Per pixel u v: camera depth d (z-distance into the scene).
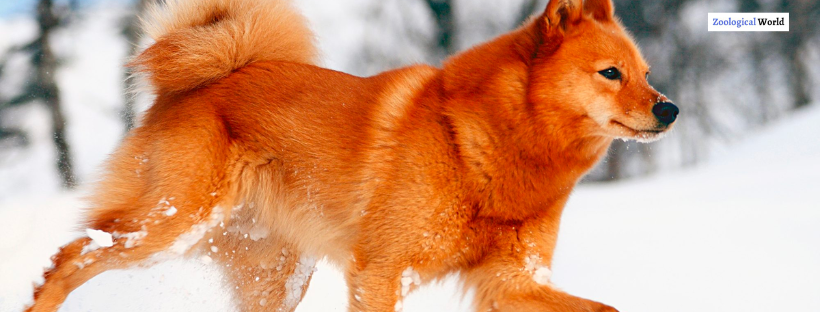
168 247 4.11
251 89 4.32
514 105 3.82
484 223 3.88
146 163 4.19
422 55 24.69
